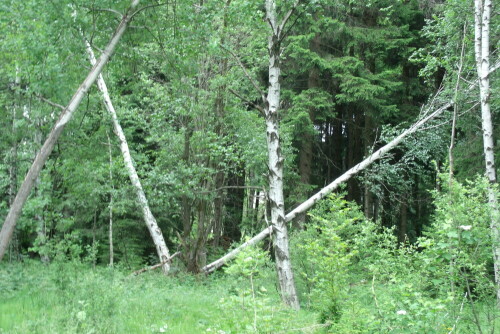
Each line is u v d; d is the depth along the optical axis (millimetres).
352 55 20078
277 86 10305
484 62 11555
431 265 5656
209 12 9359
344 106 22266
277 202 10109
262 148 13305
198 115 13258
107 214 15852
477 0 11914
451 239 5484
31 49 7934
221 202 17984
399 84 17281
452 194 6125
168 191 13711
